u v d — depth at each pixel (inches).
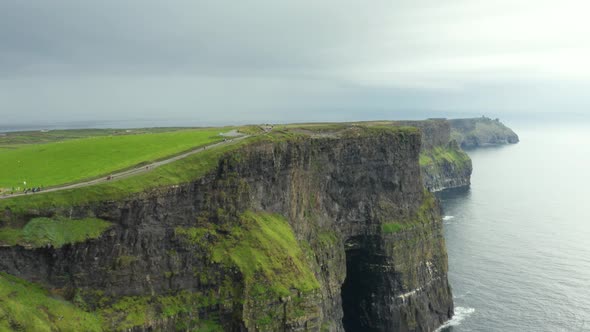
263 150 4254.4
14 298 2637.8
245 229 3823.8
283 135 4766.2
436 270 5969.5
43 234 2874.0
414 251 5718.5
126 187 3292.3
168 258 3400.6
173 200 3503.9
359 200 5615.2
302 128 5718.5
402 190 6018.7
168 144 4630.9
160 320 3184.1
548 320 5339.6
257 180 4197.8
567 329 5123.0
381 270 5502.0
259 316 3412.9
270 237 3870.6
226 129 5659.5
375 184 5782.5
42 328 2568.9
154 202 3383.4
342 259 5191.9
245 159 4062.5
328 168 5339.6
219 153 3937.0
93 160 4114.2
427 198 6392.7
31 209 2930.6
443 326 5492.1
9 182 3469.5
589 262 7062.0
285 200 4522.6
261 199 4256.9
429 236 5989.2
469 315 5615.2
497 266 6998.0
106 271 3100.4
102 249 3090.6
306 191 4985.2
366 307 5629.9
